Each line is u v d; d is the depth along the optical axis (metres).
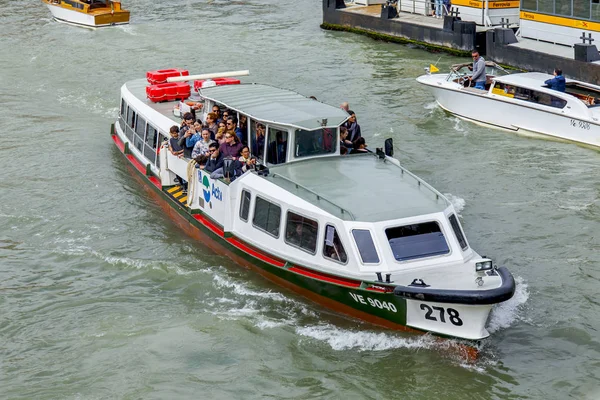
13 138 29.73
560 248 20.44
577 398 14.80
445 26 42.62
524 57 37.97
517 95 29.33
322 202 17.14
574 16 37.19
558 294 18.27
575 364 15.79
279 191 17.91
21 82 37.56
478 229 21.62
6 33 49.22
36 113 32.81
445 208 16.91
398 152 27.67
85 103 34.22
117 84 36.97
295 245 17.50
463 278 15.84
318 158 19.58
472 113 30.70
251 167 19.33
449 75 32.28
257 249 18.47
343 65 39.94
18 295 18.88
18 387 15.47
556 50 37.53
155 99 25.33
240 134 20.86
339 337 16.67
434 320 15.59
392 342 16.33
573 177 25.11
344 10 49.19
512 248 20.52
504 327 17.02
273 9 56.16
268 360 16.09
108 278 19.62
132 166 25.75
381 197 17.34
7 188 25.16
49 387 15.45
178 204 21.83
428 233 16.47
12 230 22.33
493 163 26.52
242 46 44.47
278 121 19.12
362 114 31.80
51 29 50.16
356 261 16.19
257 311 17.80
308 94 34.56
